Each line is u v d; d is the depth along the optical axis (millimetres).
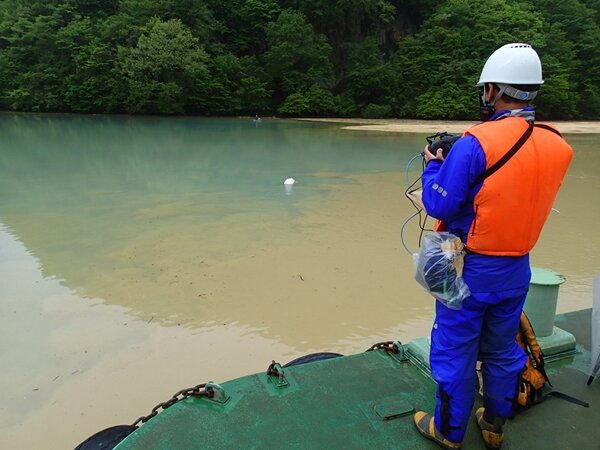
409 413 2383
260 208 9219
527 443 2260
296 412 2377
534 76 1899
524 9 44969
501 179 1811
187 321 4805
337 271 6051
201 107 38562
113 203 9547
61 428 3354
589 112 44000
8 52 38969
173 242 7117
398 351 2906
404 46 42188
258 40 42281
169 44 35094
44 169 13539
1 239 7258
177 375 3943
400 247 6961
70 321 4797
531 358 2547
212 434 2225
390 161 15594
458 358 2047
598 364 2623
